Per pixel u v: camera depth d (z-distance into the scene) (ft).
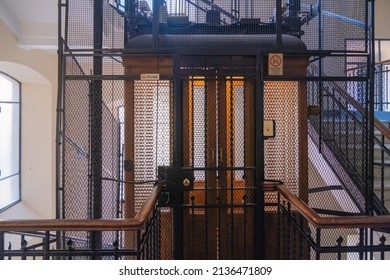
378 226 5.22
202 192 8.36
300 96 8.34
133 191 8.34
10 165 18.74
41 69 17.61
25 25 15.03
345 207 9.04
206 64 7.93
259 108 7.88
